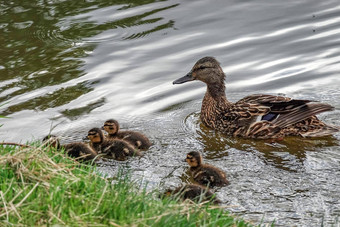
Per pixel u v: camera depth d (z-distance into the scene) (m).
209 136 12.52
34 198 7.24
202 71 13.30
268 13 17.88
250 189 9.67
